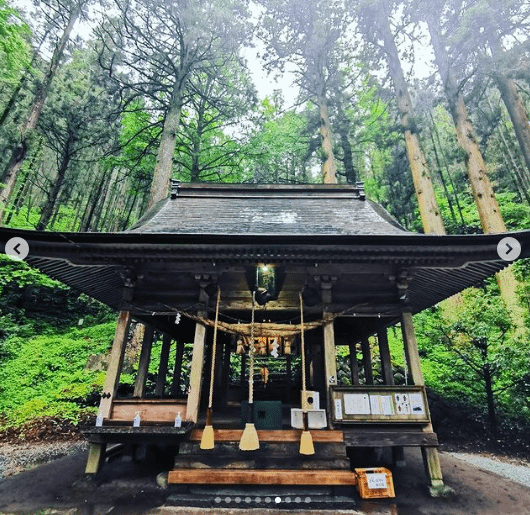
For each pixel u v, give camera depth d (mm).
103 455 5109
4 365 11180
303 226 6363
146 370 6789
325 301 5562
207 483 4395
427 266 5406
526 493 4832
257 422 4871
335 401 4902
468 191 21031
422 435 4730
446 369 9609
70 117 18922
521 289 11250
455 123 14211
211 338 8586
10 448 7320
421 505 4375
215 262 5406
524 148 13617
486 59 13516
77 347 12523
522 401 7590
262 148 15898
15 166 14383
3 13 10695
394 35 17469
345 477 4387
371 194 21031
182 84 15289
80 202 23844
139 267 5555
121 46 15273
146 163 16109
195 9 14812
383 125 18078
